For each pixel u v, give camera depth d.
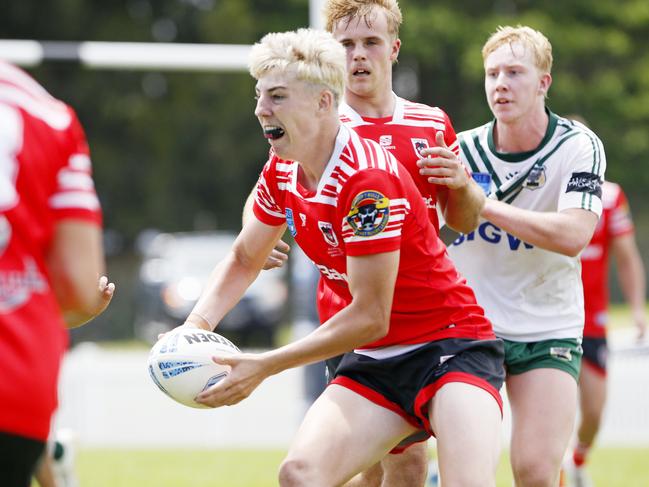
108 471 32.81
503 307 19.72
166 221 115.88
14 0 109.19
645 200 109.12
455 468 15.23
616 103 103.56
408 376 16.31
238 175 115.19
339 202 15.16
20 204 11.36
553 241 18.56
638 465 33.44
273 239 17.45
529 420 18.52
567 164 19.66
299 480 15.05
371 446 16.06
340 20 17.89
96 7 113.88
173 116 111.94
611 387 42.09
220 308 17.41
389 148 17.84
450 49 102.62
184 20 115.06
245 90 110.38
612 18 106.56
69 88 110.00
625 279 30.84
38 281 11.55
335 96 15.15
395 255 15.11
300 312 36.12
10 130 11.37
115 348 80.19
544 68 19.72
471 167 20.30
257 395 45.53
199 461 35.31
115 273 111.56
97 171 111.75
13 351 11.22
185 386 15.63
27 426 11.25
